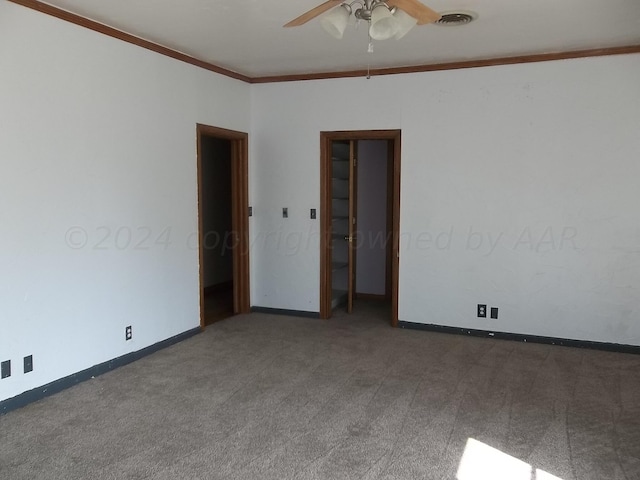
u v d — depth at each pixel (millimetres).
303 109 5473
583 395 3512
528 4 3299
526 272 4758
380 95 5152
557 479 2494
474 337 4941
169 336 4625
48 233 3396
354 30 3877
